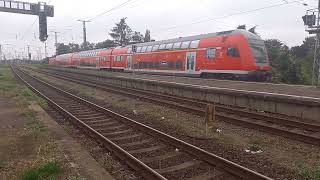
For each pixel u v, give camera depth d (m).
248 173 7.79
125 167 8.90
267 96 15.49
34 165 8.22
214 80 24.25
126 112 18.05
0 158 9.06
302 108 13.92
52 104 19.94
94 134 12.10
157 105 19.42
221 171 8.39
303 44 55.19
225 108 16.33
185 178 8.11
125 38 104.06
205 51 27.91
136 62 40.41
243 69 24.75
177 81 26.39
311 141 10.52
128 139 11.83
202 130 12.80
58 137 11.44
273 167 8.62
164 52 34.03
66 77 46.47
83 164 8.59
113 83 35.44
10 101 20.69
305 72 40.16
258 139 11.18
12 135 11.68
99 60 53.75
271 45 48.22
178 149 10.26
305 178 7.75
